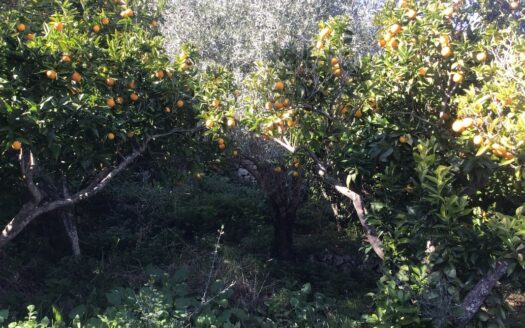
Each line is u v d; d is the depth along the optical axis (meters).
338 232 8.67
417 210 4.30
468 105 4.37
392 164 4.70
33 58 4.16
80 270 6.20
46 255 6.86
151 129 5.34
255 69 8.55
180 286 5.57
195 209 8.60
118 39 5.33
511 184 4.93
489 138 3.99
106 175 5.36
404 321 4.23
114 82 4.98
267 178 7.02
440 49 4.81
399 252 4.74
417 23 4.81
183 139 5.84
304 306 5.54
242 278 6.07
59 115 4.19
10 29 4.67
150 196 8.92
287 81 5.04
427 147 4.32
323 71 5.04
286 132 5.60
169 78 5.42
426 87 4.91
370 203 5.07
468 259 4.28
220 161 6.57
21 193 6.08
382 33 5.32
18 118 3.99
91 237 7.58
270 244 7.58
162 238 7.58
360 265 7.38
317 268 6.91
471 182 4.50
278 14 8.89
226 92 6.26
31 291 5.96
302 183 7.20
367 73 5.04
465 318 4.22
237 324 4.98
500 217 4.11
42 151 4.57
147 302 4.88
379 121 4.91
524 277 4.24
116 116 5.05
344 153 5.13
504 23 6.01
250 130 5.77
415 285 4.37
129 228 8.27
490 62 5.03
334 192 8.47
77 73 4.43
